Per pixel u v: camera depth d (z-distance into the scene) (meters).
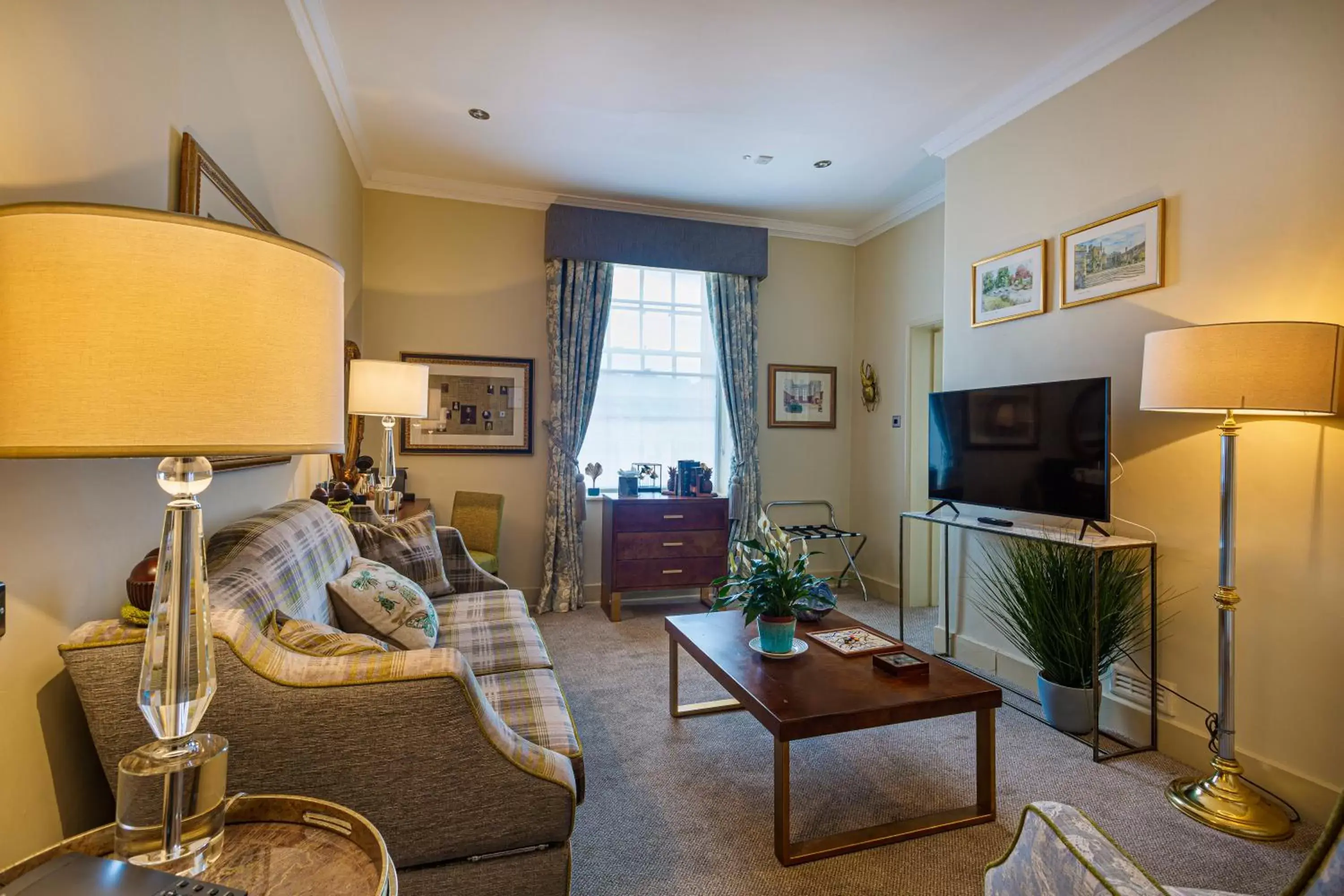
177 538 0.84
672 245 4.56
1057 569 2.63
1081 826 0.94
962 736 2.54
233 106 1.81
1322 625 1.99
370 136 3.57
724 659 2.21
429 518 3.01
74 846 0.83
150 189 1.32
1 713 0.92
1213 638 2.29
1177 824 1.97
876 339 4.91
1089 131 2.72
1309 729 2.02
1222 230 2.24
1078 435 2.54
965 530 3.42
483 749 1.24
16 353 0.65
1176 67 2.39
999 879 1.04
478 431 4.32
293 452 0.78
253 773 1.13
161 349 0.68
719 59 2.81
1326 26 1.98
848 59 2.80
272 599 1.46
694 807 2.04
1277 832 1.89
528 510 4.45
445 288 4.26
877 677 2.04
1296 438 2.06
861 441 5.06
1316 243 2.00
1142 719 2.48
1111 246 2.62
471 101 3.17
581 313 4.45
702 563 4.34
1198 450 2.35
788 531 4.60
